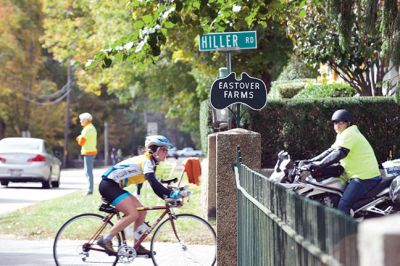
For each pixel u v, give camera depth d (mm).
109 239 22391
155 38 20156
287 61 59656
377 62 43188
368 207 24406
